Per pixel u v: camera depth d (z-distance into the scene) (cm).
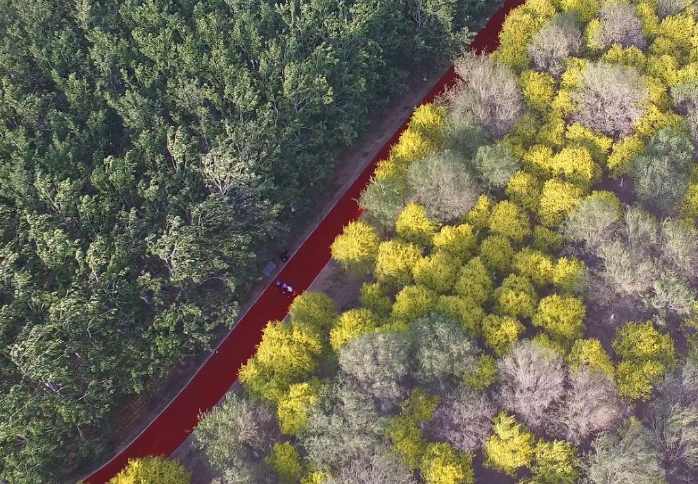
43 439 4862
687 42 7731
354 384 5138
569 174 6481
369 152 7900
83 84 6581
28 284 5272
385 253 5984
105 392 5169
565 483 4772
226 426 5038
